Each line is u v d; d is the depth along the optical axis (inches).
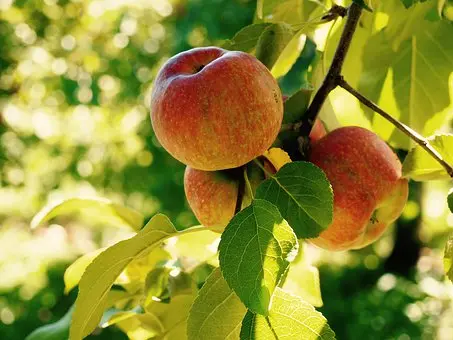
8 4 111.0
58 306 98.5
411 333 92.6
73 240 156.3
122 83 118.2
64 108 120.3
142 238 21.2
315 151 23.1
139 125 122.5
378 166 23.0
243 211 18.4
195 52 21.1
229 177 21.6
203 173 22.0
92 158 128.8
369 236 24.6
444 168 21.6
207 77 19.9
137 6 119.5
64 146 128.3
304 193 19.6
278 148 21.0
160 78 20.8
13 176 122.4
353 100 28.6
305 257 25.5
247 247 17.9
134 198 133.1
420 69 28.8
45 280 104.3
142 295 25.2
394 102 29.0
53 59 116.4
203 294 19.8
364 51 28.5
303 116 22.5
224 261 17.9
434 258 128.0
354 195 22.7
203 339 19.7
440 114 29.2
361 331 93.4
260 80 20.1
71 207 26.0
